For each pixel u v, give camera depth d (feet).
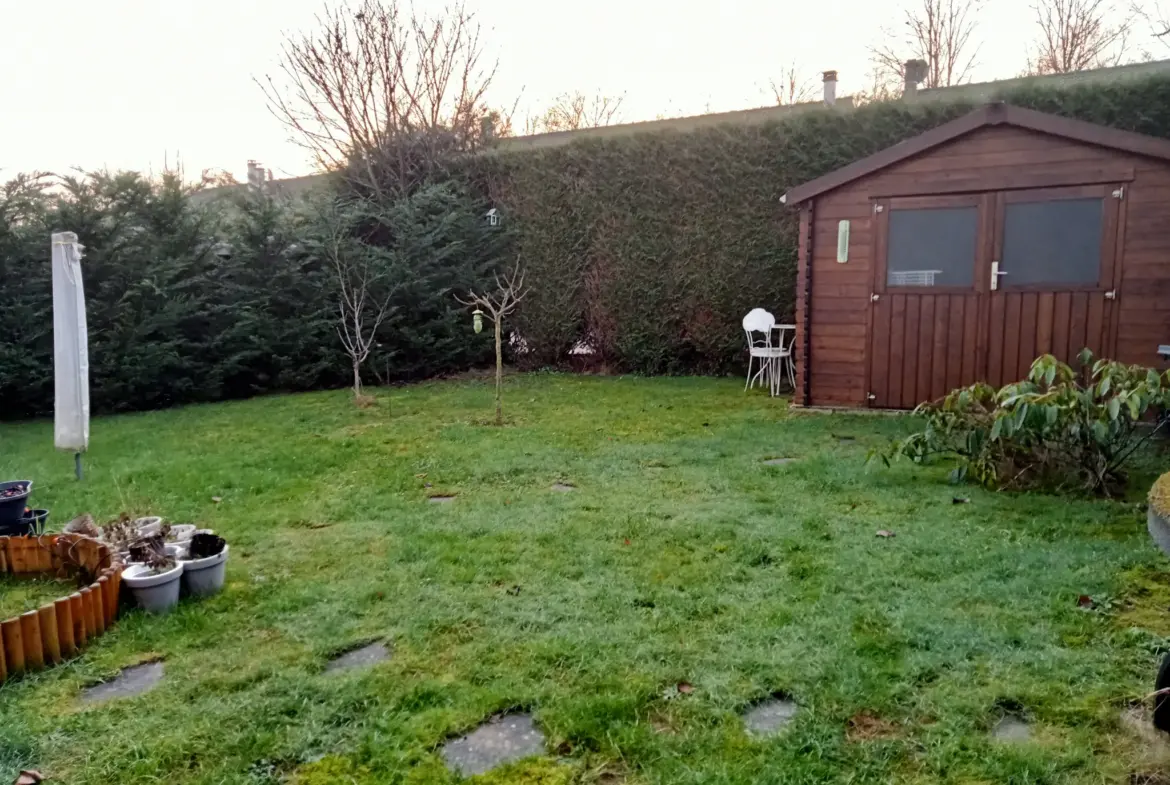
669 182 34.04
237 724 6.97
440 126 40.83
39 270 27.86
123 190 29.37
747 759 6.26
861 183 22.85
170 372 29.86
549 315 37.24
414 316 35.19
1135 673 7.45
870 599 9.37
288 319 32.71
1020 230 20.88
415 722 6.91
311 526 13.30
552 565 10.85
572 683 7.54
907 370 22.80
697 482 15.34
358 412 25.98
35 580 11.13
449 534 12.39
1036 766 6.03
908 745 6.42
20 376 27.30
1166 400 13.17
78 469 17.07
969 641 8.11
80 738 6.81
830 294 23.72
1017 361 21.21
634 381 33.06
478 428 22.15
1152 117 26.00
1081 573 9.92
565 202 36.37
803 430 20.56
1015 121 20.36
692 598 9.55
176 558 10.34
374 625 9.11
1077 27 61.16
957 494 14.07
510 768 6.25
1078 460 14.03
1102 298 20.03
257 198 32.99
